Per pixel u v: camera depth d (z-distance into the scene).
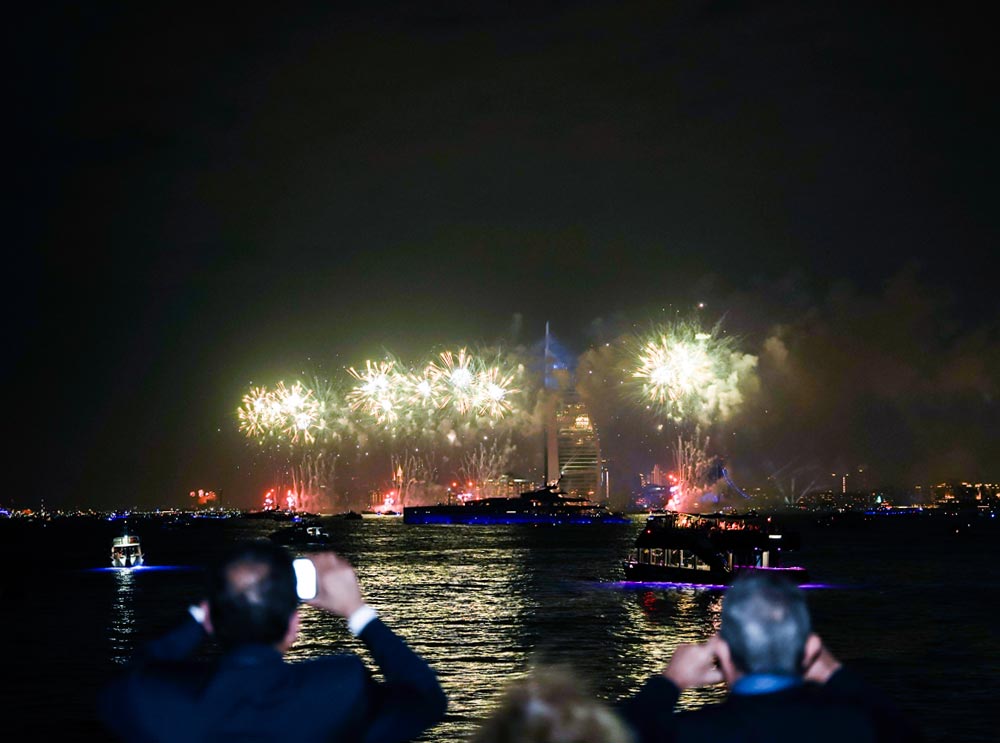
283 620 7.78
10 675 63.00
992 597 118.38
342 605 8.06
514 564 187.25
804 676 8.21
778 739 7.64
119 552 187.00
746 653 7.97
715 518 129.50
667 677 8.13
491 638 81.19
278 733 7.36
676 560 130.38
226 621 7.70
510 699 5.80
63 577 159.25
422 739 43.72
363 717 7.57
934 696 54.72
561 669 5.97
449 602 112.88
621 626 88.81
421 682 7.78
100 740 45.12
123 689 7.62
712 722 7.76
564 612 100.38
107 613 103.12
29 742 44.75
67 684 59.41
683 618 94.56
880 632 84.19
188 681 7.66
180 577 157.62
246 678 7.53
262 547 8.02
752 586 8.16
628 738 5.66
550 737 5.58
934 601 113.25
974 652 72.12
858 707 7.87
